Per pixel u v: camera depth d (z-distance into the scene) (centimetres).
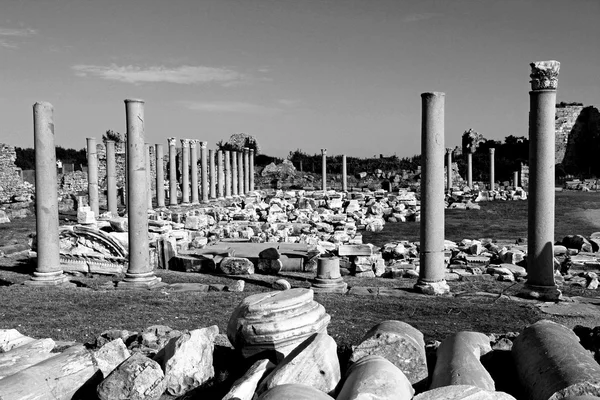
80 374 779
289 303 856
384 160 8788
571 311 1352
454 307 1376
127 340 969
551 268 1487
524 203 5197
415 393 723
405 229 3647
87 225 1969
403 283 1758
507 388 753
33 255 2077
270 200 4472
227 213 3747
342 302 1426
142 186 1655
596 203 5091
